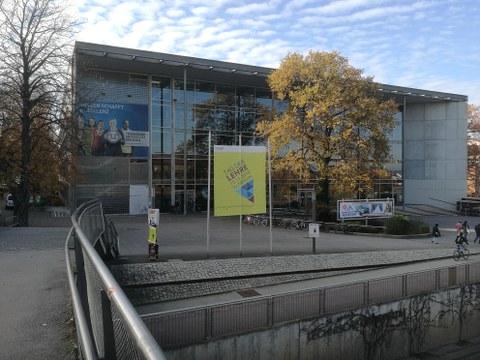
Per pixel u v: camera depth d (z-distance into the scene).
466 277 17.67
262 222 32.84
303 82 33.78
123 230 27.58
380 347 14.86
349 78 31.59
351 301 14.23
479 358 15.96
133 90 39.41
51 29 26.67
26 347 4.21
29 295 6.20
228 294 16.14
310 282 17.75
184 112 41.38
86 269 3.79
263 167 20.23
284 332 12.68
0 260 9.27
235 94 44.16
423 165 56.62
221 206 19.36
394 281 15.38
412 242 26.12
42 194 29.98
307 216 36.81
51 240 13.35
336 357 13.77
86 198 37.53
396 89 49.22
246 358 11.98
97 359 2.26
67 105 28.31
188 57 37.25
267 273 17.67
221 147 19.56
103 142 38.09
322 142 31.11
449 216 48.44
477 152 67.31
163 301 15.38
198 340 11.32
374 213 31.56
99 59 35.34
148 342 1.33
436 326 16.56
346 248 22.45
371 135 31.48
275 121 33.06
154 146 40.34
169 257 18.05
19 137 28.00
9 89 25.98
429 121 56.38
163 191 40.75
